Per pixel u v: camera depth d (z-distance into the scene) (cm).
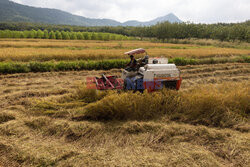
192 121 469
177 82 617
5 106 556
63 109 509
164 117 479
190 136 399
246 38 4641
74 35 6103
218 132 409
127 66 692
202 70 1249
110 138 388
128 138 390
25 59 1458
